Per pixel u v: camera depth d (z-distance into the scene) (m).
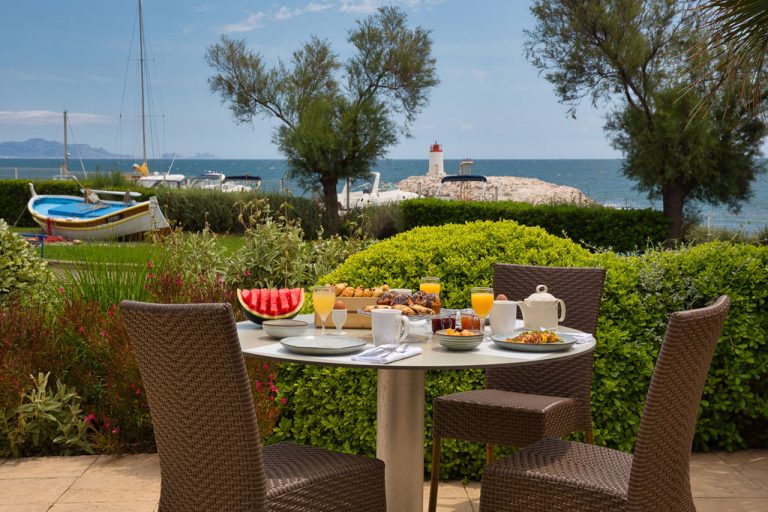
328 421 3.98
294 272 6.66
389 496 2.87
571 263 4.09
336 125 19.14
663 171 15.77
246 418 2.04
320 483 2.31
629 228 16.56
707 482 3.79
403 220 19.44
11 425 4.25
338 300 3.06
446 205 18.78
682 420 2.30
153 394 2.24
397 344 2.65
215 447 2.12
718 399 4.18
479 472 3.91
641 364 3.99
